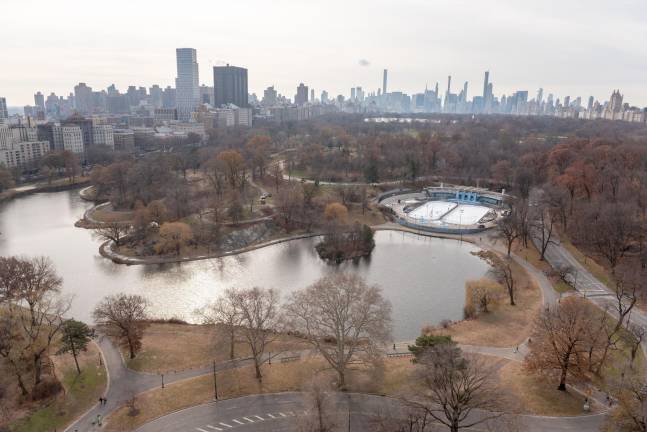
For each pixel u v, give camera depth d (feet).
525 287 537.65
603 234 596.70
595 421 299.38
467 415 291.79
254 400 325.01
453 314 492.54
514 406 278.26
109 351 390.01
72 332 356.18
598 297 497.05
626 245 611.47
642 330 386.93
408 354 390.21
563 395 325.21
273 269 636.07
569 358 335.26
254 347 352.08
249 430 295.48
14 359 366.84
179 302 527.40
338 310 343.05
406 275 612.29
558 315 350.02
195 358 380.58
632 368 356.38
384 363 372.38
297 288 566.36
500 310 476.54
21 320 431.02
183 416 309.22
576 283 538.06
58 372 360.28
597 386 334.85
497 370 359.05
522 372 349.61
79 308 505.25
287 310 416.05
